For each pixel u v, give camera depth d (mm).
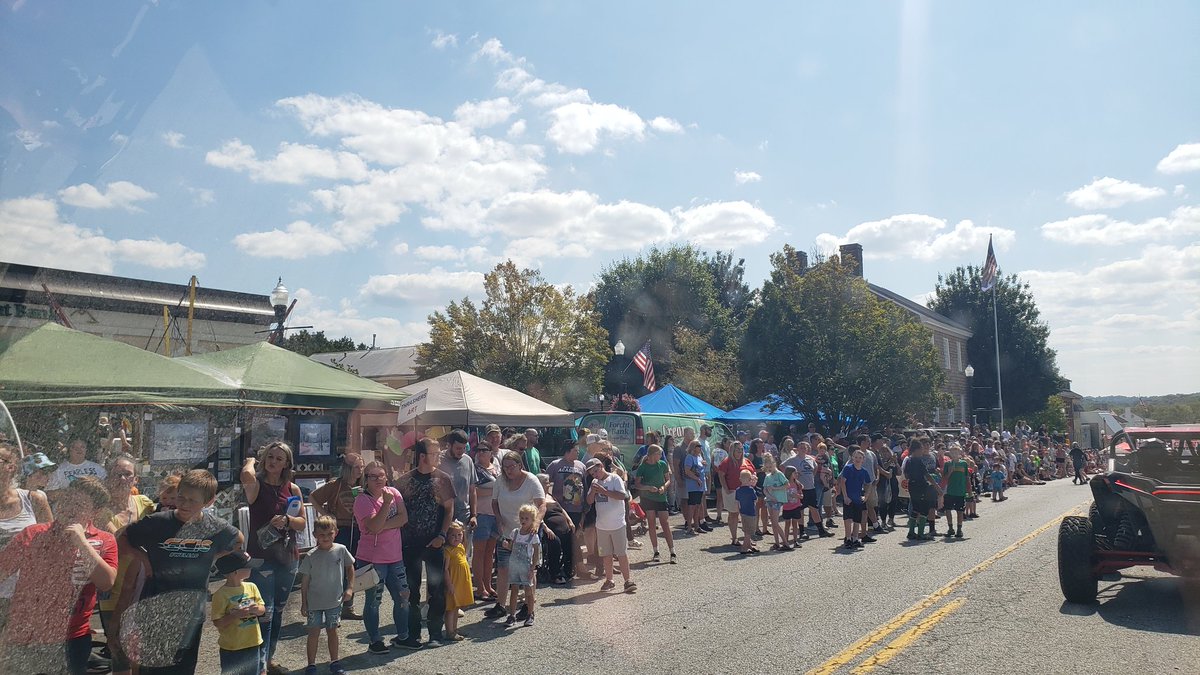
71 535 4191
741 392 34781
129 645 4465
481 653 6777
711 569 10852
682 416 19297
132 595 4520
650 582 9922
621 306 48125
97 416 8094
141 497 6695
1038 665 6109
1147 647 6594
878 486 15367
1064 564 8164
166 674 4516
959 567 10656
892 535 14688
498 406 12734
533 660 6520
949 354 47594
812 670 6039
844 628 7301
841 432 27438
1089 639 6863
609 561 9438
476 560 8953
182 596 4586
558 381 30172
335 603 6238
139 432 8953
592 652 6715
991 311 52062
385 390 11938
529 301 30000
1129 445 10508
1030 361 51344
